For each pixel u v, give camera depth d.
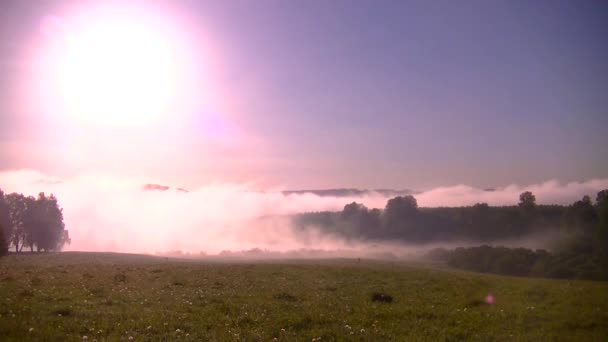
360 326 17.38
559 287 30.83
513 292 28.22
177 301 22.17
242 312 19.50
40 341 13.89
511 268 92.69
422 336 16.02
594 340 16.09
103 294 23.66
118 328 15.85
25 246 123.81
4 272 35.03
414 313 20.33
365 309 21.02
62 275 33.25
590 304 22.77
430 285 32.78
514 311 21.22
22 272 35.38
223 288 28.52
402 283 34.16
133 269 41.56
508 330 17.41
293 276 38.03
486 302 24.14
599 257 85.44
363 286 31.75
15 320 16.23
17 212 120.44
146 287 27.72
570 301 23.88
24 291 22.77
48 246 127.25
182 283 30.41
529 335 16.67
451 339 15.84
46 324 15.95
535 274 86.25
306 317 18.59
